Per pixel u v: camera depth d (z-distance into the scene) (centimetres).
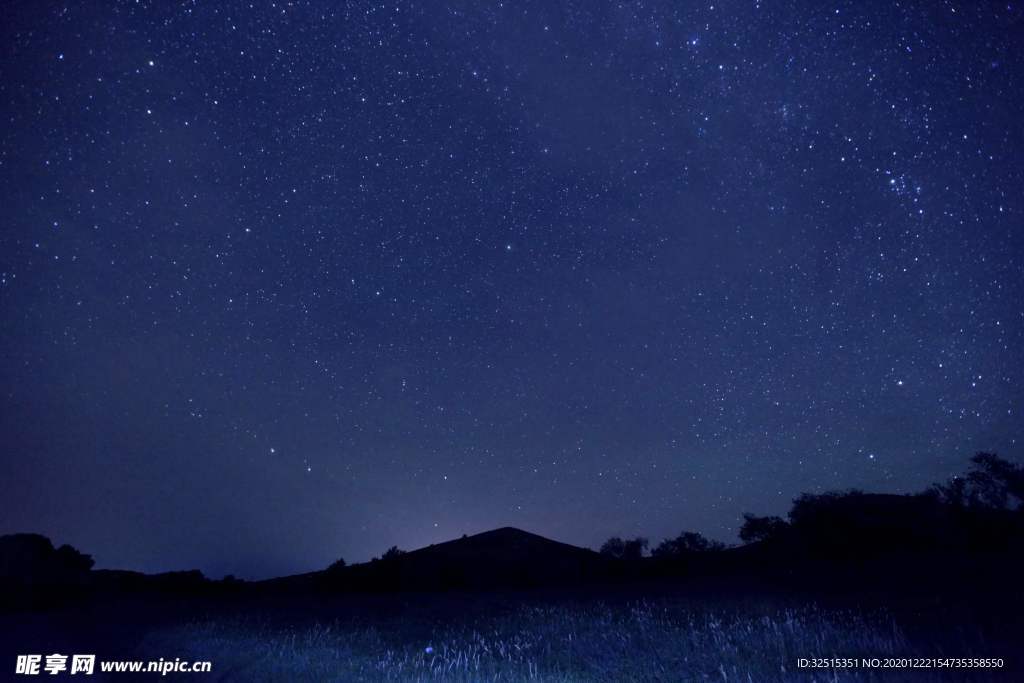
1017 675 614
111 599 2283
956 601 1038
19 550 2667
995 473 1977
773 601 1329
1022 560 1380
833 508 2183
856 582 1472
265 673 868
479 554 3197
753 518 2641
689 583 2009
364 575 2758
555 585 2483
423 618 1560
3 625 1489
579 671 815
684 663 795
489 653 948
